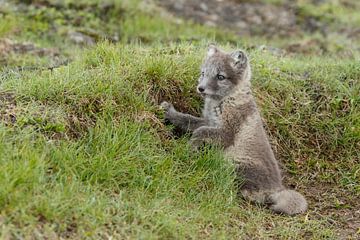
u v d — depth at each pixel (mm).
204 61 11500
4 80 11578
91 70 11844
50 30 18953
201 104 12234
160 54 13023
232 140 11141
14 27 18266
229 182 10602
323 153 12758
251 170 10984
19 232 8180
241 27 23672
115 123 10766
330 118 13055
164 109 11594
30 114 10328
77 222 8656
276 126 12711
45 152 9578
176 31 20953
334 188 12016
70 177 9406
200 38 19484
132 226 8945
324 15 25219
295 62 14664
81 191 9195
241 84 11289
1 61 15477
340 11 25969
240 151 11070
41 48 16906
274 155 12367
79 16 20344
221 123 11188
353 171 12367
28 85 11062
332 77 13672
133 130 10656
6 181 8562
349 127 12938
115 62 12203
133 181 9883
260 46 16344
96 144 10273
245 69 11305
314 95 13367
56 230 8445
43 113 10477
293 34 23391
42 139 9875
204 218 9719
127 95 11305
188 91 12203
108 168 9773
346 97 13352
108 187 9625
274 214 10766
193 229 9312
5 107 10484
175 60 12500
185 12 24125
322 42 21094
